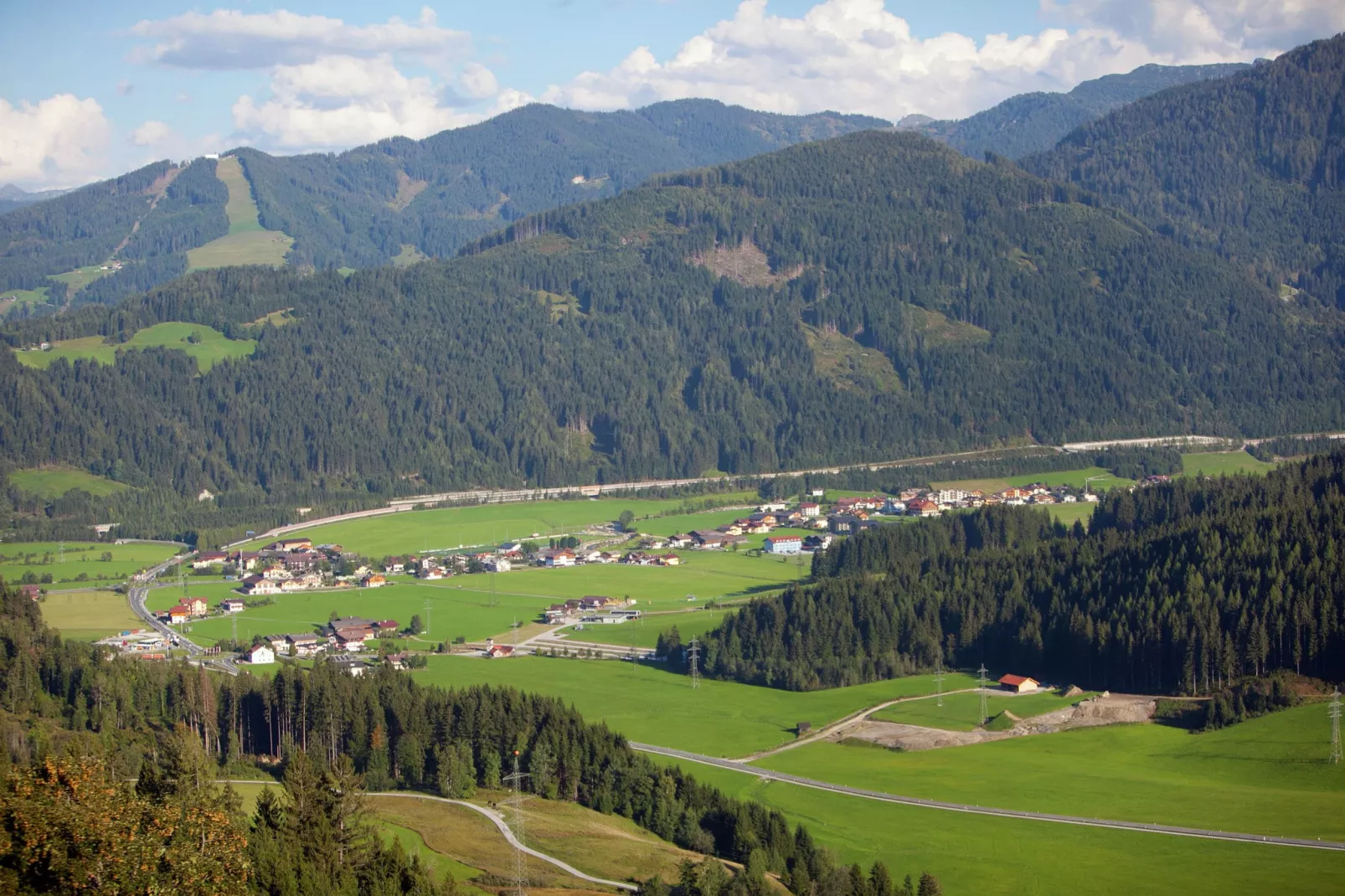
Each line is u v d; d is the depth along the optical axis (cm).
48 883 14088
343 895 16838
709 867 19188
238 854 15612
